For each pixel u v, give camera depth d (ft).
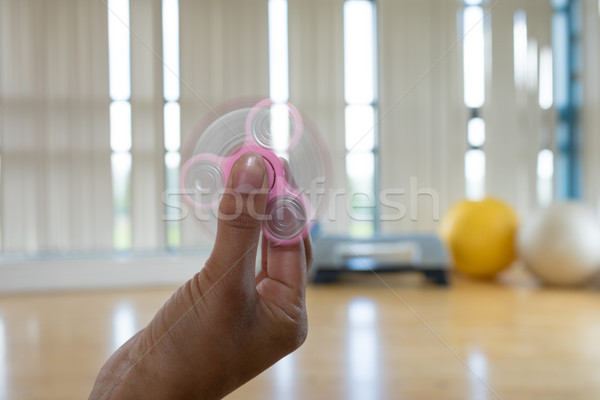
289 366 3.03
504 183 7.64
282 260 0.83
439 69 7.14
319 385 2.73
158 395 0.76
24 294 5.86
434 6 7.10
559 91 8.20
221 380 0.79
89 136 6.48
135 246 6.46
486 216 6.33
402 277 6.57
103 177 6.54
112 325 4.11
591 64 7.94
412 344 3.47
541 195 7.88
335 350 3.34
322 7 4.23
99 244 6.56
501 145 7.63
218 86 4.40
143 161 6.41
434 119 7.13
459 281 6.36
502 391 2.60
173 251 6.41
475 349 3.39
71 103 6.46
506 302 5.09
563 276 5.88
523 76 7.63
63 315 4.59
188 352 0.75
